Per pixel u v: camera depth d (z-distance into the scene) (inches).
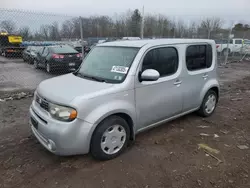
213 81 186.2
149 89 135.0
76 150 111.3
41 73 419.5
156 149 136.5
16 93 265.1
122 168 117.0
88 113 110.3
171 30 778.2
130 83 124.7
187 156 129.3
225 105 232.7
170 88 148.5
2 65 481.1
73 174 111.9
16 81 342.3
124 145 129.9
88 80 131.9
